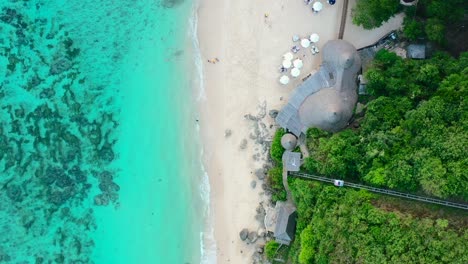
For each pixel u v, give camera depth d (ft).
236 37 112.57
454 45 106.42
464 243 90.12
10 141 114.93
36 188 114.93
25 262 114.73
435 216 96.63
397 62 105.19
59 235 114.93
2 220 114.83
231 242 112.57
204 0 113.60
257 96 112.06
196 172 114.01
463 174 92.22
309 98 107.76
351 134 104.83
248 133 112.27
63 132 114.93
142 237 114.93
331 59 106.32
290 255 108.17
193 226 114.11
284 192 109.60
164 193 114.73
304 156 109.19
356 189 102.99
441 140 95.14
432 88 102.42
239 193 112.57
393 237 92.94
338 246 97.19
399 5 107.55
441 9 102.42
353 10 109.40
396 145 99.60
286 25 111.55
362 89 108.47
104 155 114.93
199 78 113.80
